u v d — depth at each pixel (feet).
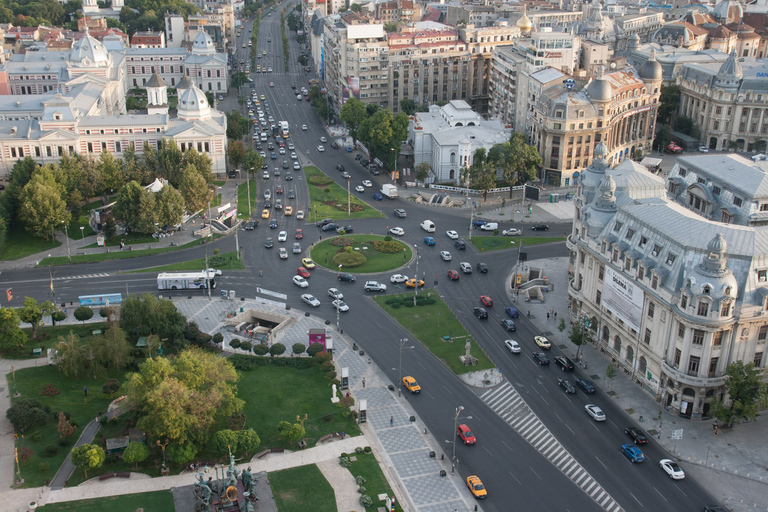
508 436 594.65
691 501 522.47
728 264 593.42
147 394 540.52
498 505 517.96
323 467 551.18
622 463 562.25
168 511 500.74
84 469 532.73
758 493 530.27
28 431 579.89
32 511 496.64
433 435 595.47
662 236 634.84
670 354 615.16
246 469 521.24
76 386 645.51
